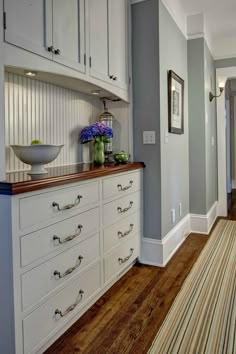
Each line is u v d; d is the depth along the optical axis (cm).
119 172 222
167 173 283
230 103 693
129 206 243
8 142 182
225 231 371
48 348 158
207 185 372
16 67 148
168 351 155
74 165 235
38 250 143
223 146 452
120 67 249
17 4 146
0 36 136
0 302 133
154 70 258
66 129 235
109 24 230
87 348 158
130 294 215
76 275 176
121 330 174
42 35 162
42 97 208
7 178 145
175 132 303
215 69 437
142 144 268
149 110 263
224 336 166
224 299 206
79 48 194
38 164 164
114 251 221
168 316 187
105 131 247
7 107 180
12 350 132
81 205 177
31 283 140
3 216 129
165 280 237
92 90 241
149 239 270
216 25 379
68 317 171
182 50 337
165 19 272
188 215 365
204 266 263
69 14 184
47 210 148
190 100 364
